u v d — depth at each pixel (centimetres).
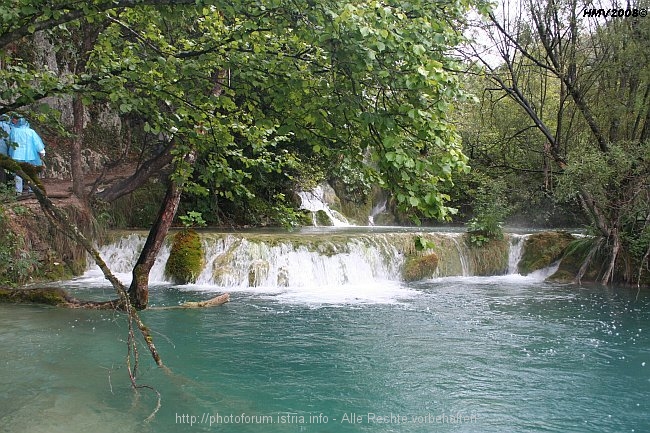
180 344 687
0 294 894
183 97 586
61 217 439
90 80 520
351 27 362
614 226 1263
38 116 623
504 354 676
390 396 529
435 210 399
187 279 1160
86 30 930
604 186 1209
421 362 638
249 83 536
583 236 1427
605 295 1117
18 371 554
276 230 1708
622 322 859
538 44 1398
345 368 611
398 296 1081
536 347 709
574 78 1295
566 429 461
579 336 767
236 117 712
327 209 2092
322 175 1809
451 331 788
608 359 660
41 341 667
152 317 833
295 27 415
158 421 445
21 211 1023
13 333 700
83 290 1025
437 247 1376
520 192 1498
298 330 780
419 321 851
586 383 574
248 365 610
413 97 394
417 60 377
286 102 511
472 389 553
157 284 1155
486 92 1530
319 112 481
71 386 516
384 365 625
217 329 771
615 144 1216
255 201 1808
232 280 1152
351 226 2061
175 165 736
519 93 1339
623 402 523
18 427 418
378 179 468
